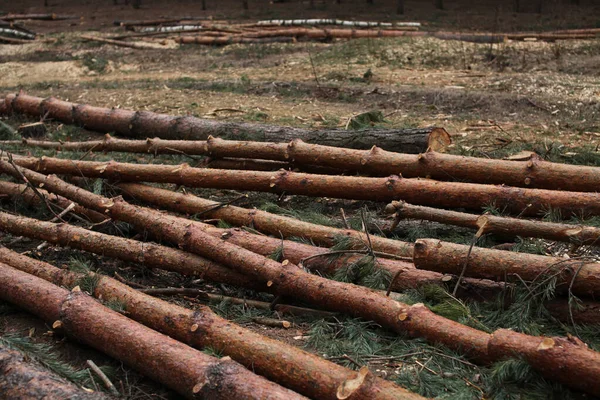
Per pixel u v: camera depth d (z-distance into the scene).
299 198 7.10
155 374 3.79
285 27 20.55
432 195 5.99
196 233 5.16
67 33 22.02
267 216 5.83
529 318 4.36
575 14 21.81
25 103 10.72
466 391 3.69
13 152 8.56
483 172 6.24
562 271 4.30
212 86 12.79
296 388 3.64
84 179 7.13
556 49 15.08
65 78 15.48
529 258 4.43
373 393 3.32
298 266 4.90
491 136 8.94
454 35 17.03
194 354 3.72
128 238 5.98
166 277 5.52
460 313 4.38
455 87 12.04
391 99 11.38
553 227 4.86
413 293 4.72
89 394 3.38
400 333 4.24
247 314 4.76
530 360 3.64
